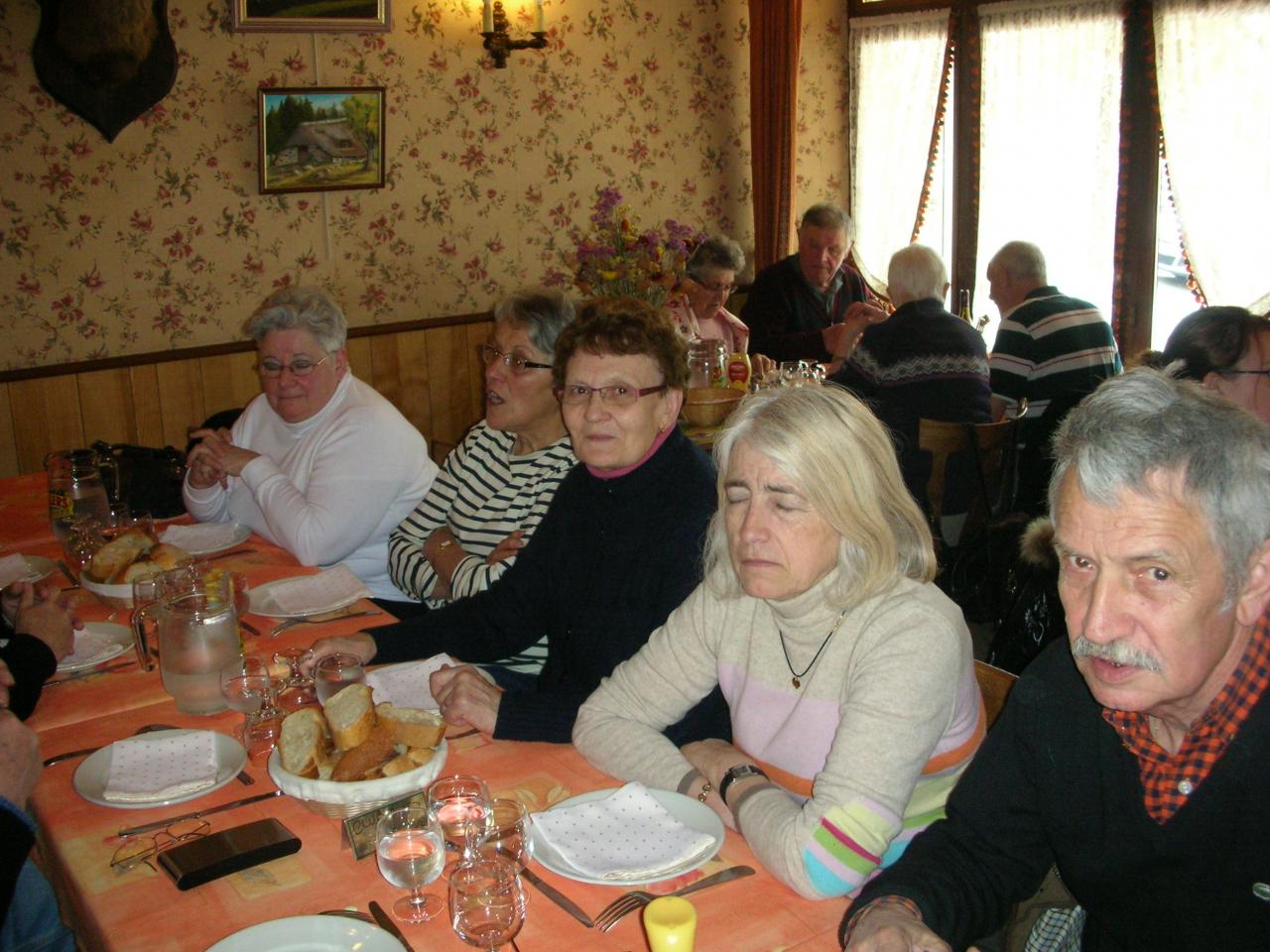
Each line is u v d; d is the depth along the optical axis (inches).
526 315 88.3
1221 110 171.5
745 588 53.6
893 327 145.1
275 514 95.4
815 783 50.2
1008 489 127.7
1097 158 187.8
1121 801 45.0
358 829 50.2
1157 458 37.7
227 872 47.6
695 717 63.7
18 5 147.0
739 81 217.8
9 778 50.2
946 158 211.9
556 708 61.1
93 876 47.9
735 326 187.0
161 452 127.3
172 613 62.9
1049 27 190.5
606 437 68.8
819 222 196.2
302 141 168.6
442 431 191.8
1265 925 42.8
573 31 193.9
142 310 163.2
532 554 77.2
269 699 61.2
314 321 100.0
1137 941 47.3
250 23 160.7
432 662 67.8
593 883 46.1
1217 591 38.3
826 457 51.1
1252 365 82.7
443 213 186.1
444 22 179.3
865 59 222.1
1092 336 144.5
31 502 113.4
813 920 44.7
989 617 121.1
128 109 154.4
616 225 162.1
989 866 50.1
